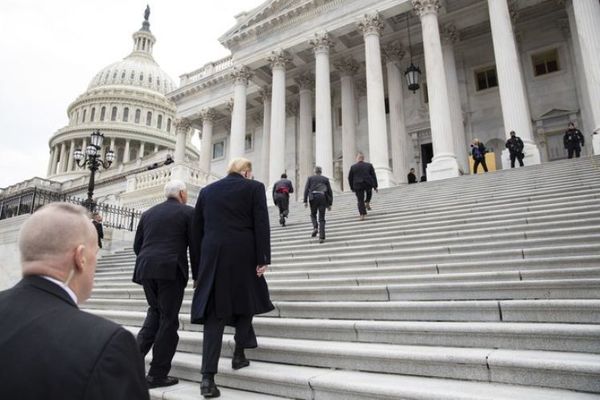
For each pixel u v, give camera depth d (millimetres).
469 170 21594
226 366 4391
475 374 3627
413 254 7668
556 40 23562
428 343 4352
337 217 12625
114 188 51844
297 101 33094
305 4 25047
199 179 25078
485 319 4598
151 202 23828
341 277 7195
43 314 1505
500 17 19047
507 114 17703
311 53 27766
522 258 6246
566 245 6359
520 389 3328
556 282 4746
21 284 1645
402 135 24953
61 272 1717
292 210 16484
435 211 10602
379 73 21891
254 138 35719
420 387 3426
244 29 27969
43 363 1352
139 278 4609
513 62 18266
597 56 16859
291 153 32594
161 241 4648
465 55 26266
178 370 4766
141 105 84812
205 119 35000
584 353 3691
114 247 16344
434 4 21016
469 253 6684
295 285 6973
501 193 10828
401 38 26219
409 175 22094
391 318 5102
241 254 4102
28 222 1773
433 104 19375
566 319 4203
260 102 34812
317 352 4336
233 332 5562
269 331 5289
